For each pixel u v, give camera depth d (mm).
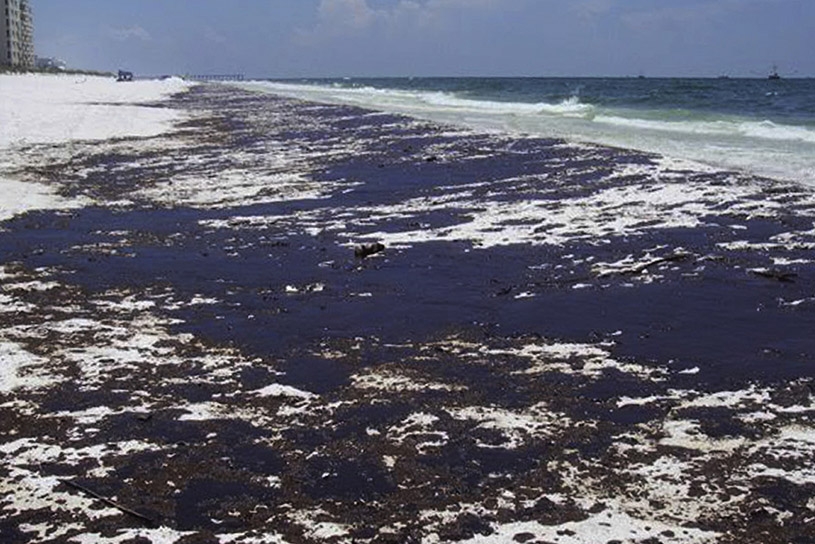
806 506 4184
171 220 13039
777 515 4105
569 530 4016
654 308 7816
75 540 4031
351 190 15430
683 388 5883
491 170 17000
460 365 6484
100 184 16906
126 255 10625
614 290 8469
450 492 4465
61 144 24406
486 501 4348
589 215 12156
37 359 6695
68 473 4738
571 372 6270
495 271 9391
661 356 6559
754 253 9648
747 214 11633
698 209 12133
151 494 4496
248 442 5145
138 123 31672
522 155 19016
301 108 44062
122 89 71250
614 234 10914
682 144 20922
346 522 4176
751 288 8336
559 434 5164
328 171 18062
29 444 5117
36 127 28375
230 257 10430
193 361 6660
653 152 18734
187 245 11203
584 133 25141
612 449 4926
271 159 20641
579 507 4250
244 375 6340
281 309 8141
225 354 6836
